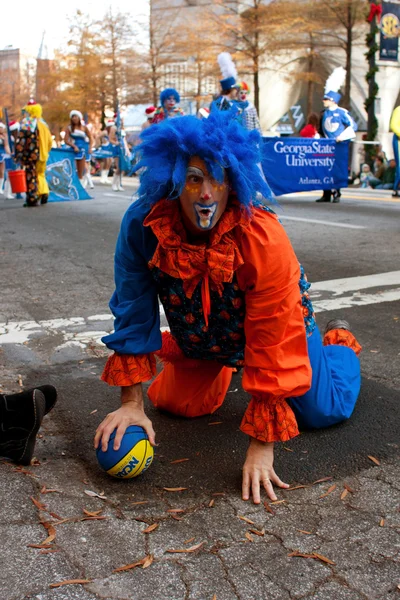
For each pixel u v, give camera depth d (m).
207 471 2.66
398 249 7.67
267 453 2.52
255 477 2.47
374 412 3.27
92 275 6.42
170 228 2.31
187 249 2.32
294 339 2.42
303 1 29.39
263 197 2.38
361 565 2.06
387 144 22.55
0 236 8.98
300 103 32.25
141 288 2.55
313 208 11.88
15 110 64.38
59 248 7.95
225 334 2.65
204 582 1.97
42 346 4.26
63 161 14.00
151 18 35.50
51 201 13.83
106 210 11.93
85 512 2.32
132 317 2.56
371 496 2.48
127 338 2.55
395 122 13.98
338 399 3.03
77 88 38.78
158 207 2.31
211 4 33.59
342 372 3.16
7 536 2.15
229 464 2.73
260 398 2.45
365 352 4.19
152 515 2.32
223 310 2.52
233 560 2.08
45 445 2.87
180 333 2.73
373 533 2.23
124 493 2.48
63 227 9.74
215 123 2.22
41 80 50.75
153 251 2.46
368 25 28.20
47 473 2.60
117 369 2.58
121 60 37.34
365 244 8.02
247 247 2.33
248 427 2.47
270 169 12.00
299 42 28.39
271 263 2.34
